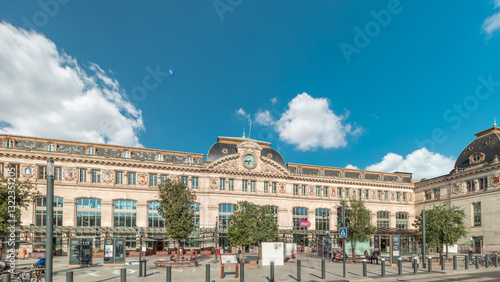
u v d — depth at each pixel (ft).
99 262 102.42
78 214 140.15
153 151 161.79
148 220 151.74
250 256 124.26
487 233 153.58
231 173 168.14
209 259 116.67
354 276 70.69
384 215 199.31
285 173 178.81
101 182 145.59
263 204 170.60
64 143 145.38
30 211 130.82
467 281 65.00
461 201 171.12
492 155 159.43
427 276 71.61
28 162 134.41
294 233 169.48
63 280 65.98
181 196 101.76
